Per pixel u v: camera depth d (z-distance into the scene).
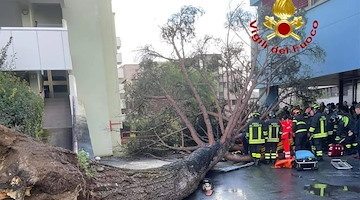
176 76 9.83
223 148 7.91
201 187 6.03
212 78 10.09
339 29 10.55
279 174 6.87
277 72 9.95
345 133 8.52
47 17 11.71
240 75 9.95
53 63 8.12
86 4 10.64
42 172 2.40
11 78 6.11
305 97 10.65
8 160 2.44
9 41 7.25
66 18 10.52
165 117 9.78
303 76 10.78
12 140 2.56
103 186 3.50
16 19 10.06
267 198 5.17
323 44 11.45
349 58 10.09
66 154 2.92
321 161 7.93
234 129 9.10
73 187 2.59
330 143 8.96
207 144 8.48
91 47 10.72
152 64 9.62
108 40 12.20
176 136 9.91
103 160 9.14
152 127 9.52
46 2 10.48
